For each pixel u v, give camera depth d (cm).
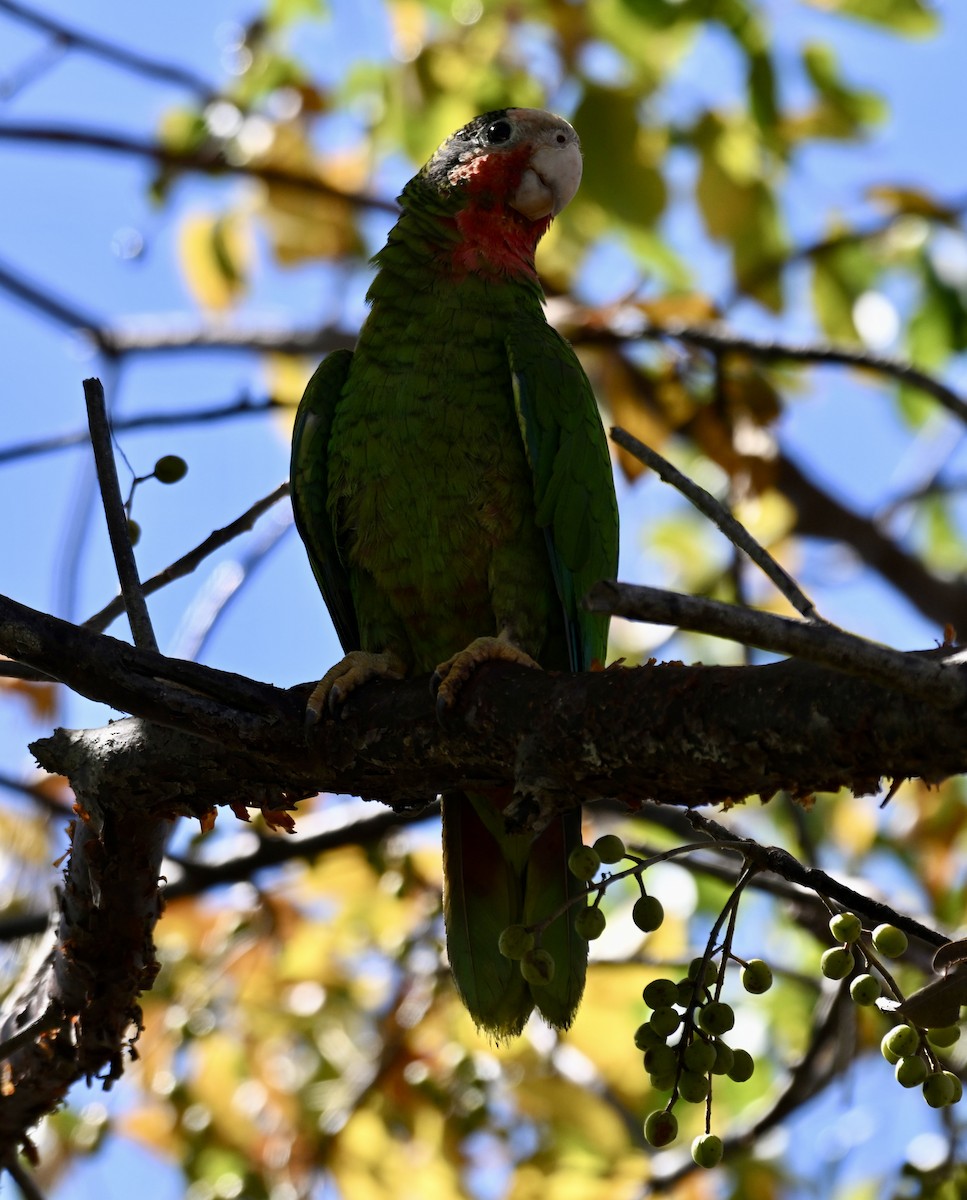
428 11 1362
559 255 1337
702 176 1246
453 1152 1024
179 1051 1103
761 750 493
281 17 1439
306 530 888
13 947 983
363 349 877
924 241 1299
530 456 816
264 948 1149
